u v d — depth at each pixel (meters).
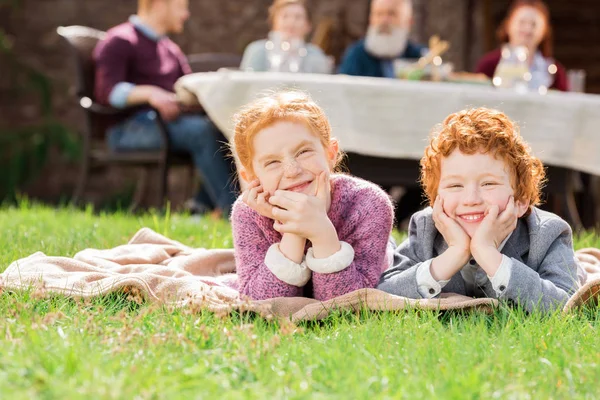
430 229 3.44
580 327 2.93
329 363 2.40
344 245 3.24
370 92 5.97
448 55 13.75
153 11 8.47
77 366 2.25
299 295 3.36
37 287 3.24
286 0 8.34
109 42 8.07
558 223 3.38
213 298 3.19
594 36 13.63
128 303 3.18
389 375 2.32
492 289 3.35
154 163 7.94
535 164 3.38
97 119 7.98
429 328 2.81
